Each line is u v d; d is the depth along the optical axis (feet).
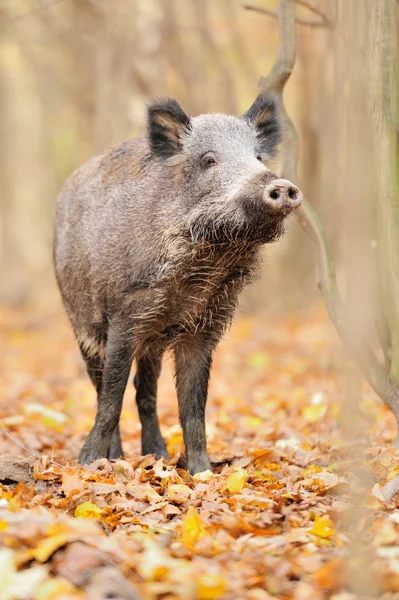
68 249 41.09
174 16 106.01
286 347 87.20
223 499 30.66
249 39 114.93
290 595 23.29
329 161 98.94
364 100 35.76
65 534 24.64
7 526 25.81
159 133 37.35
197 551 25.68
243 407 57.82
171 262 36.09
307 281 110.32
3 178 181.98
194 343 38.40
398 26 36.47
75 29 115.85
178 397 38.68
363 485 30.48
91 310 39.32
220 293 37.50
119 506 29.91
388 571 24.08
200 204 35.68
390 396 36.55
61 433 49.39
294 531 27.32
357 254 35.19
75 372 76.74
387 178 35.65
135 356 38.65
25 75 172.04
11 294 144.56
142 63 101.65
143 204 37.06
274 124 38.86
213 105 118.93
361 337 35.55
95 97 115.03
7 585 22.43
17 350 93.76
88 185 40.70
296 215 38.86
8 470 32.14
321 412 49.26
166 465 37.37
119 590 21.98
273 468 36.58
